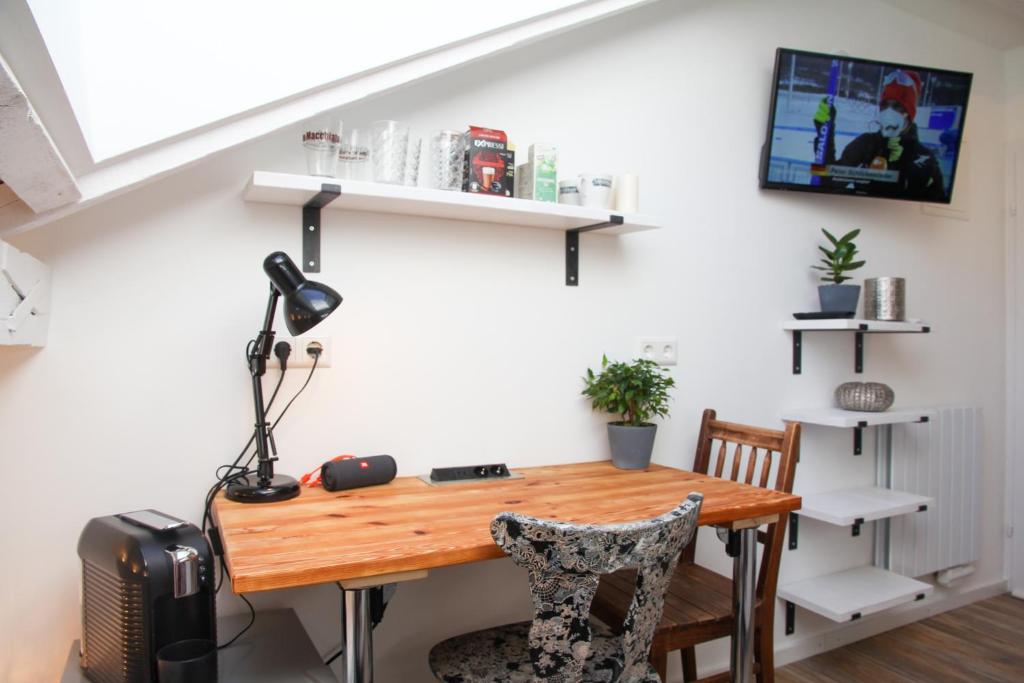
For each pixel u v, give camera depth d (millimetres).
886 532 2707
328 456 1697
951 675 2363
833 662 2473
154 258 1517
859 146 2475
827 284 2551
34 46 797
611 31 2109
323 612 1658
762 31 2432
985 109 3102
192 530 1170
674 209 2240
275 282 1397
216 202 1576
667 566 1224
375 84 1530
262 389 1582
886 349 2781
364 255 1734
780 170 2391
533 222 1905
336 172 1581
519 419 1962
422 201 1604
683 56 2256
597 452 2098
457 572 1845
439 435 1839
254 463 1614
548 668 1146
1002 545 3146
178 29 1309
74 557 1446
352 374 1723
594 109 2078
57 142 1073
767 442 1898
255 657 1306
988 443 3109
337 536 1211
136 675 1096
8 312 1145
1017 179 3143
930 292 2920
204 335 1565
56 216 1254
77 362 1446
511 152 1767
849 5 2643
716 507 1479
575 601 1134
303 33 1431
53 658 1433
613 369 1994
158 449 1521
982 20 2941
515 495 1576
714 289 2330
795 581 2537
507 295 1940
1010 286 3156
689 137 2271
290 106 1438
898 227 2820
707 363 2314
